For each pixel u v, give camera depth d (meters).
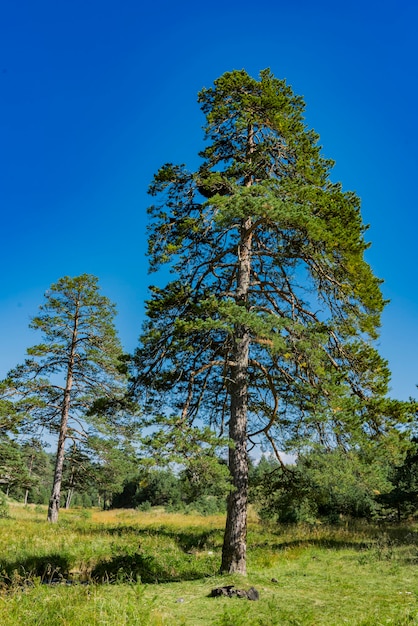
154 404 13.70
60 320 27.44
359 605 8.91
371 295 11.90
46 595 8.70
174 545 16.91
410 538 18.53
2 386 25.28
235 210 10.98
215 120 14.88
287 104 14.66
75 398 26.84
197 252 14.29
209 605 8.73
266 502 15.31
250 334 12.88
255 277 14.53
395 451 10.86
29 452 32.91
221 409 14.97
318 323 12.01
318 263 12.33
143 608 7.91
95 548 14.40
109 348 27.81
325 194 12.82
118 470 27.59
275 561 14.17
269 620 7.79
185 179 14.15
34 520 25.56
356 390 12.05
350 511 28.72
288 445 12.20
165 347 12.87
